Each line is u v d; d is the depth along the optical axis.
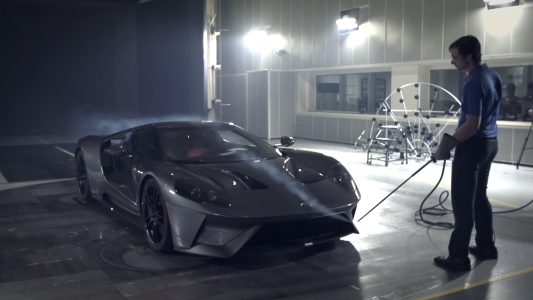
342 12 11.25
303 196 3.44
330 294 2.92
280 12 13.06
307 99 13.41
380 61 10.41
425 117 9.40
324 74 12.87
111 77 17.61
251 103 13.70
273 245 3.28
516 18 7.93
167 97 15.27
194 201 3.28
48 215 4.88
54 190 6.19
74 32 17.38
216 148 4.29
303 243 3.36
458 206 3.35
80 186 5.52
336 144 11.79
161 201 3.51
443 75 9.80
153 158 4.07
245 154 4.21
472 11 8.56
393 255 3.63
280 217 3.20
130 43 16.88
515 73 8.59
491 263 3.47
